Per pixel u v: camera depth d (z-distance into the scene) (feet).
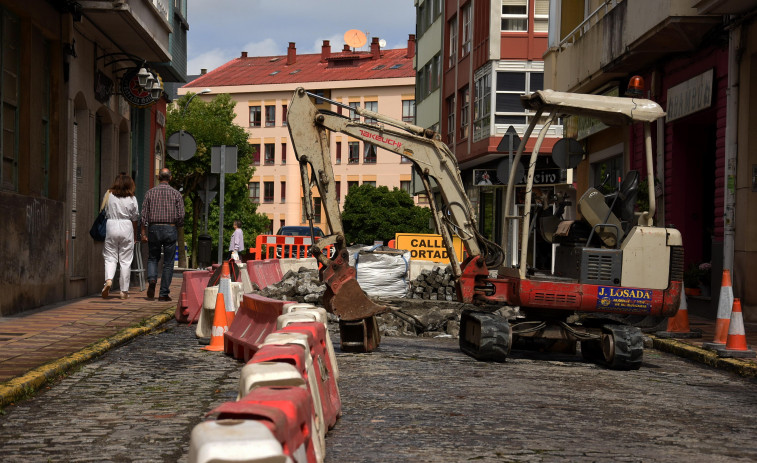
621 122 34.58
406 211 187.11
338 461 16.38
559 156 45.14
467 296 35.27
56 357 27.68
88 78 56.75
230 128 190.70
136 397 22.88
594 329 34.55
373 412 21.50
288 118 35.81
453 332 43.04
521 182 44.24
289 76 281.74
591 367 32.60
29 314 42.01
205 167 161.58
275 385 11.89
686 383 28.86
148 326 38.11
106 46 61.00
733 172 49.88
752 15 47.65
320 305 50.29
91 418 20.16
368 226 186.09
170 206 52.08
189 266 167.84
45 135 50.16
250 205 193.06
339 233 35.29
